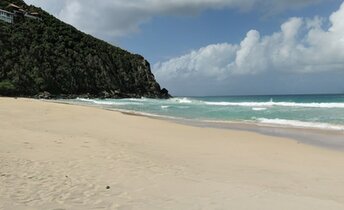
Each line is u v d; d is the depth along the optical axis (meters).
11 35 86.75
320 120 25.58
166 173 9.09
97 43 113.12
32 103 36.91
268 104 49.50
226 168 10.24
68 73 90.31
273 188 8.17
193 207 6.47
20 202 6.28
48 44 93.31
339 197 7.62
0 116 21.41
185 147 13.87
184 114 33.38
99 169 9.09
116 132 17.56
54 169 8.81
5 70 77.62
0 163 8.98
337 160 11.95
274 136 18.16
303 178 9.30
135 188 7.57
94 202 6.50
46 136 14.02
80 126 19.38
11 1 109.38
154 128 20.23
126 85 109.25
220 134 18.34
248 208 6.54
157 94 117.06
